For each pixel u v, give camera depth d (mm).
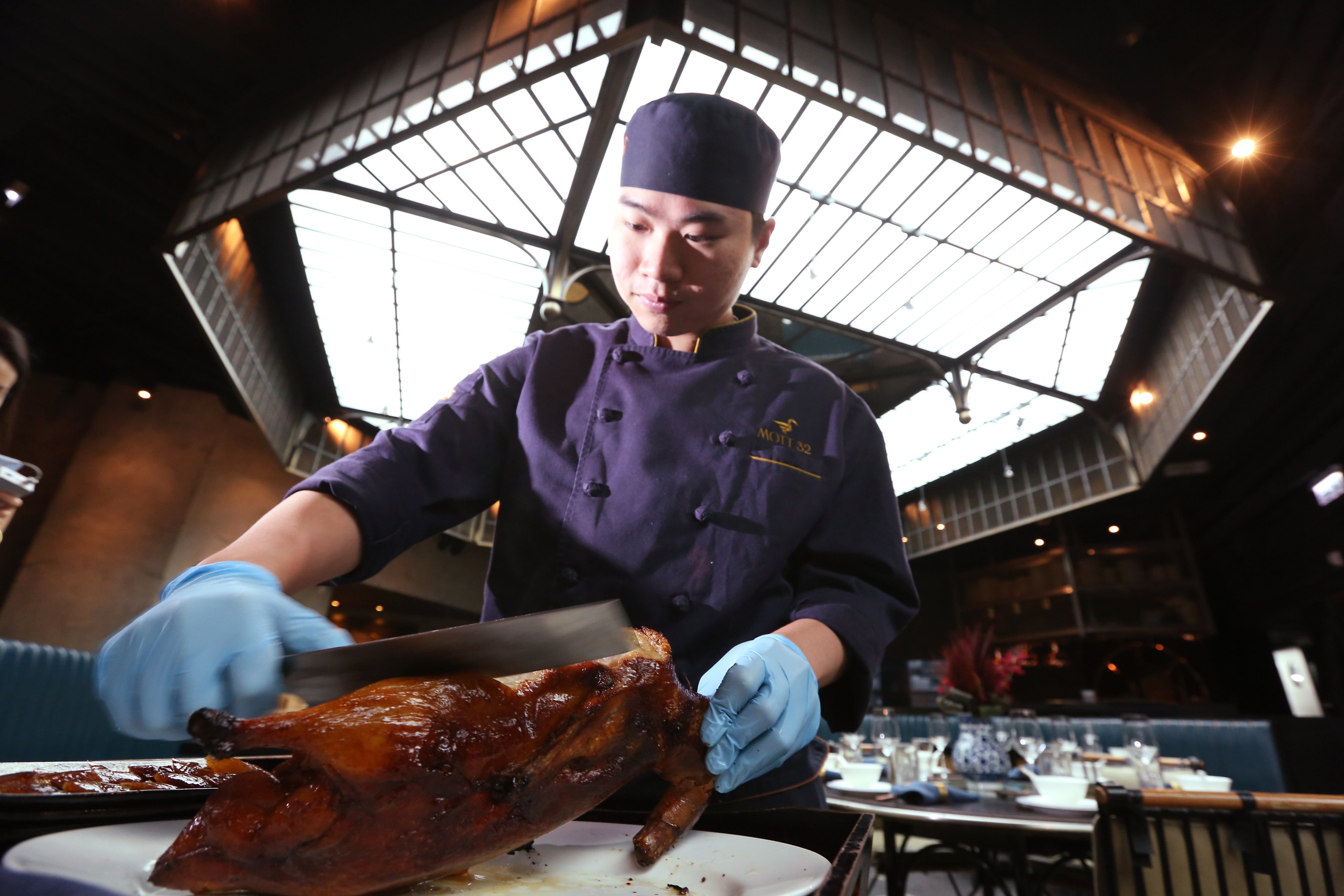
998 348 7367
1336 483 7266
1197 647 10461
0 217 7000
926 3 4906
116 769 651
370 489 883
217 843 456
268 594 532
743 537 1025
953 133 4512
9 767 630
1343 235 5387
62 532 8375
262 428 8359
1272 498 8438
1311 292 5742
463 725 530
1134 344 7590
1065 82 5691
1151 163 5766
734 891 541
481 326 7500
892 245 5723
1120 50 5895
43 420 8875
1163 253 5410
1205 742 3928
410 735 484
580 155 4773
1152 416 7984
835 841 665
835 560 1117
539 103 4406
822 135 4617
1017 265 5957
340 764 458
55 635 8047
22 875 415
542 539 1041
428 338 7855
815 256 5906
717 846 657
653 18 3633
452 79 4406
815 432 1164
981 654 3234
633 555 1000
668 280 1072
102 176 6770
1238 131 5891
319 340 8242
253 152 5848
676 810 685
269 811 474
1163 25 5684
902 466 10742
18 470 2014
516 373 1194
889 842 2510
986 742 2701
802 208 5320
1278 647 8359
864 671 957
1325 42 4855
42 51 5602
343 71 5598
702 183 1023
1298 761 3615
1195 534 11070
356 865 483
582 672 652
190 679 460
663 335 1170
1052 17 5723
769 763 768
